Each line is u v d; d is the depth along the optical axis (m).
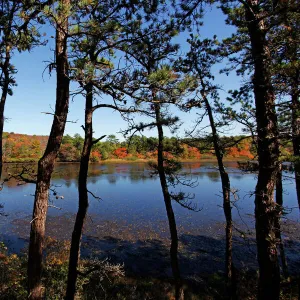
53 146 4.69
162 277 10.15
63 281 7.31
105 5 5.16
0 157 6.77
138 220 17.81
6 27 5.44
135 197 24.88
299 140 6.45
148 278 9.93
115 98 4.61
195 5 5.74
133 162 66.00
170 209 7.30
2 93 6.70
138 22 5.71
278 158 5.09
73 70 4.15
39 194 4.60
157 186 30.81
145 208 20.80
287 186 28.02
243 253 12.50
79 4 4.01
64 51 4.54
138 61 6.29
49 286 7.00
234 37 7.61
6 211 19.91
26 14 4.59
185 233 15.27
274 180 5.21
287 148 7.59
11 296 6.66
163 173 7.35
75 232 5.68
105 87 4.38
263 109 5.26
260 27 5.28
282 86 5.98
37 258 4.50
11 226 16.42
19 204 22.23
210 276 10.15
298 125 5.58
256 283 9.45
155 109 4.99
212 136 7.93
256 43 5.31
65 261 8.93
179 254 12.45
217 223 16.80
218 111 7.54
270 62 5.49
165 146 7.22
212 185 29.75
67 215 18.84
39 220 4.55
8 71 6.83
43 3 4.19
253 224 16.55
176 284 7.20
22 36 6.04
